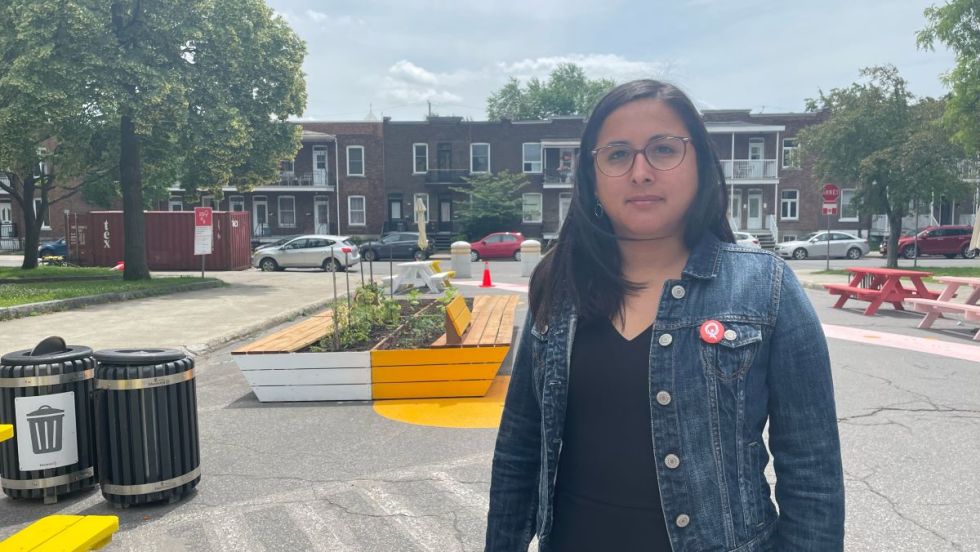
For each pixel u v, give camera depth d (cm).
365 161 4266
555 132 4269
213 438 534
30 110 1576
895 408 584
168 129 1731
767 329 127
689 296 130
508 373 762
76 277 1995
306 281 2028
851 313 1206
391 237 3309
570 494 137
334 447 509
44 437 412
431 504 403
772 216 4038
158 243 2577
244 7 1886
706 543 123
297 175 4244
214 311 1272
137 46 1711
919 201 2055
